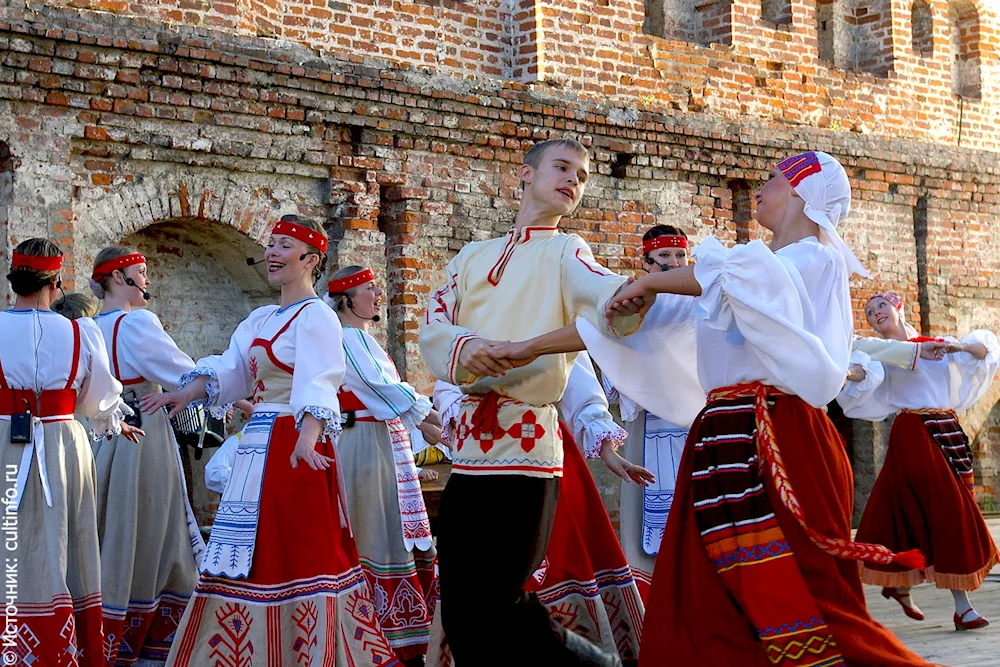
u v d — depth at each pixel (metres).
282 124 7.98
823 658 3.13
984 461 12.41
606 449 4.55
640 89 9.80
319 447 4.57
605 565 4.27
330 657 4.34
